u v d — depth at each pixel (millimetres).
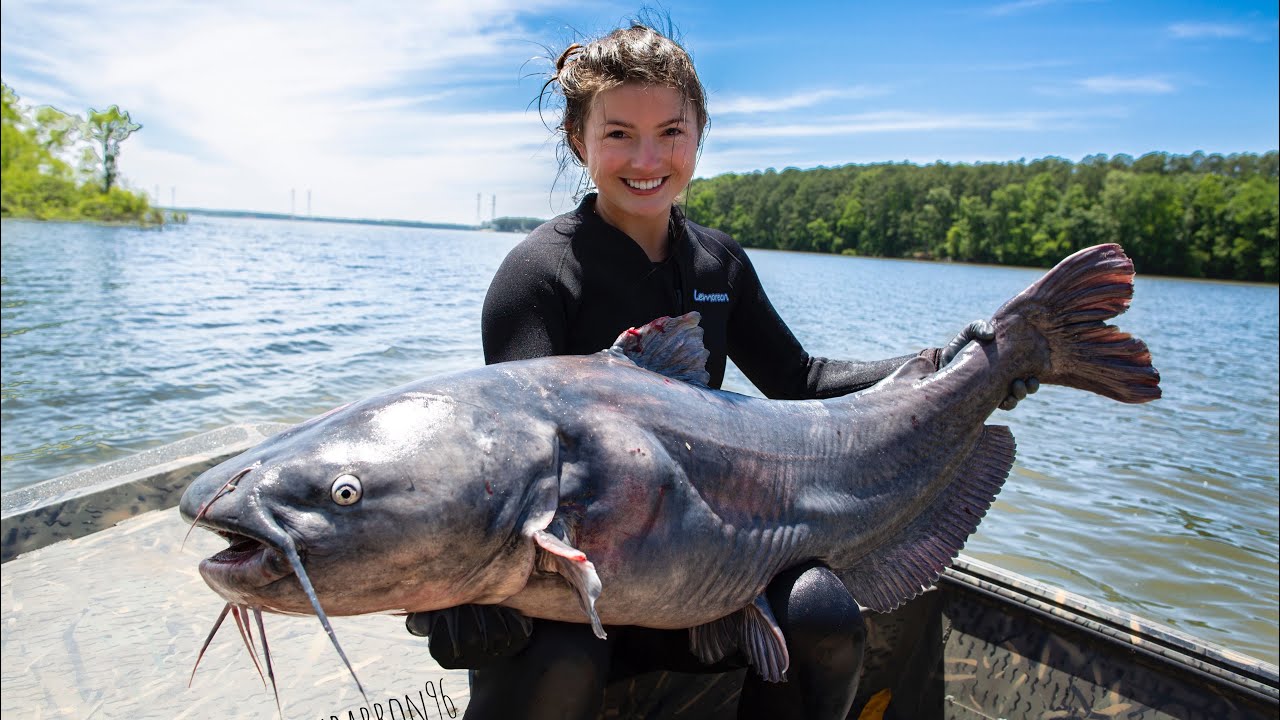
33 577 3082
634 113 2023
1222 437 10258
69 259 34281
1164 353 20281
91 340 14219
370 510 1461
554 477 1620
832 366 2549
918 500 2193
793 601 1821
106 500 3559
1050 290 2250
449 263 45688
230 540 1637
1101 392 2262
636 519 1670
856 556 2105
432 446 1521
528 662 1658
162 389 10602
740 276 2479
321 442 1515
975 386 2242
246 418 9352
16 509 3363
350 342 14656
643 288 2162
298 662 2561
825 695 1825
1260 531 6688
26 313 17500
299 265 37594
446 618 1616
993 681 2418
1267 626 5098
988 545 6250
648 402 1791
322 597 1479
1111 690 2227
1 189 75375
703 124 2250
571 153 2381
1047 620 2346
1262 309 37875
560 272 2066
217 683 2428
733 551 1816
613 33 2143
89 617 2793
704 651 1896
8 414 9344
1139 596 5477
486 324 2072
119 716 2246
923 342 17922
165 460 3980
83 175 80688
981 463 2309
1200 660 2105
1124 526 6711
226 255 42969
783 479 1934
